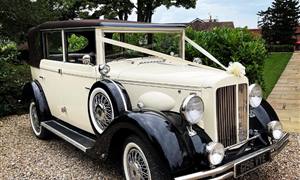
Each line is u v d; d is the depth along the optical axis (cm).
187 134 326
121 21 446
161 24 472
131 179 358
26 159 478
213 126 340
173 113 354
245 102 367
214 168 313
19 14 1066
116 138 360
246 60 711
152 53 427
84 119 455
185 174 310
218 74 361
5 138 581
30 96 573
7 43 1120
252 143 377
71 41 470
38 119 556
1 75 768
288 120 658
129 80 403
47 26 505
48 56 536
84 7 2127
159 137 311
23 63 1016
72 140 436
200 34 756
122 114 343
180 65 440
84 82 443
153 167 317
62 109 506
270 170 420
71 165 451
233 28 788
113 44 418
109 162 451
